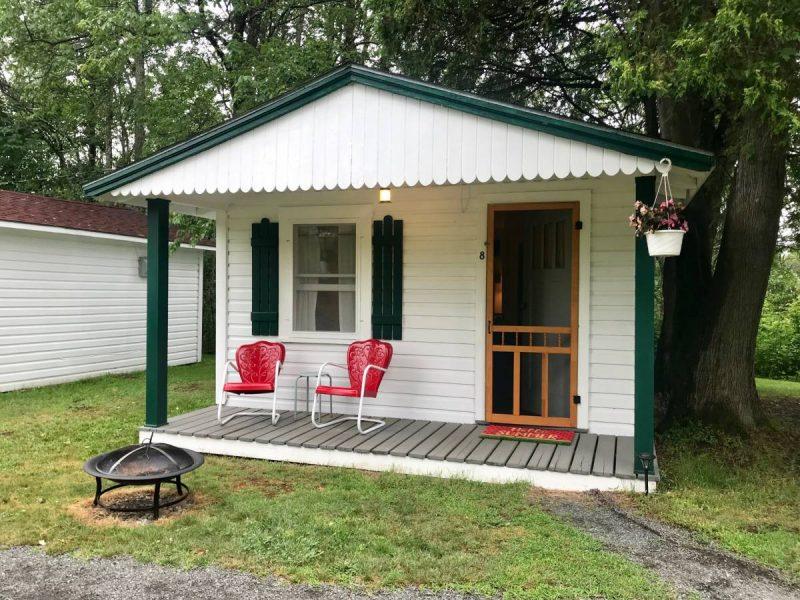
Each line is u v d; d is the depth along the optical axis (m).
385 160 4.79
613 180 5.43
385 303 6.23
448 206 6.03
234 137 5.20
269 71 10.30
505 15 8.20
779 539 3.70
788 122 4.36
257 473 4.95
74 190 15.72
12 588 3.06
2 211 8.55
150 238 5.73
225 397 6.86
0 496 4.37
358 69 4.79
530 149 4.41
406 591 3.03
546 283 5.80
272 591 3.03
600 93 9.72
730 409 6.38
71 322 9.88
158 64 12.91
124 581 3.13
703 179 4.83
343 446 5.11
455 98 4.56
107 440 6.07
